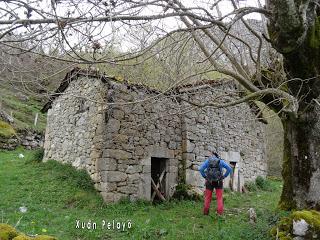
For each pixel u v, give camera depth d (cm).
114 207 874
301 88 661
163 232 703
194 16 456
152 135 1031
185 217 846
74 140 1068
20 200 854
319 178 691
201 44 625
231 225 753
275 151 2164
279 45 564
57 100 1209
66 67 402
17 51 394
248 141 1443
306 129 698
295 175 723
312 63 635
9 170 1112
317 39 625
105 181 905
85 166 996
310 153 699
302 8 512
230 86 1159
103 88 967
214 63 629
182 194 1054
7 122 1658
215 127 1244
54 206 846
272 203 1098
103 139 938
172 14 427
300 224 557
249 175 1421
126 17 388
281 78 730
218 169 873
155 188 1018
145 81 816
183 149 1118
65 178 1002
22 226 665
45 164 1145
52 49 421
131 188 948
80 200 890
